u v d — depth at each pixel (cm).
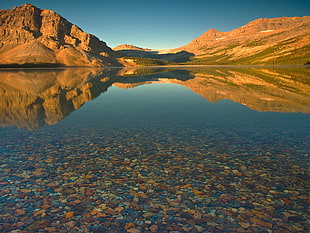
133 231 507
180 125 1441
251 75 6047
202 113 1806
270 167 843
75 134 1255
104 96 2773
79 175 785
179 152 991
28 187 705
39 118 1645
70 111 1897
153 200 634
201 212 580
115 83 4506
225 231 509
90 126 1423
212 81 4625
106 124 1473
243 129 1335
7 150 1016
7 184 723
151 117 1675
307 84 3697
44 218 555
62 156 950
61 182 738
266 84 3816
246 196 656
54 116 1711
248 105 2108
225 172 807
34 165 864
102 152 993
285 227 525
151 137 1199
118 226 524
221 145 1075
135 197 648
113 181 743
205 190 689
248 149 1022
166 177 770
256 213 577
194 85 3934
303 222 543
